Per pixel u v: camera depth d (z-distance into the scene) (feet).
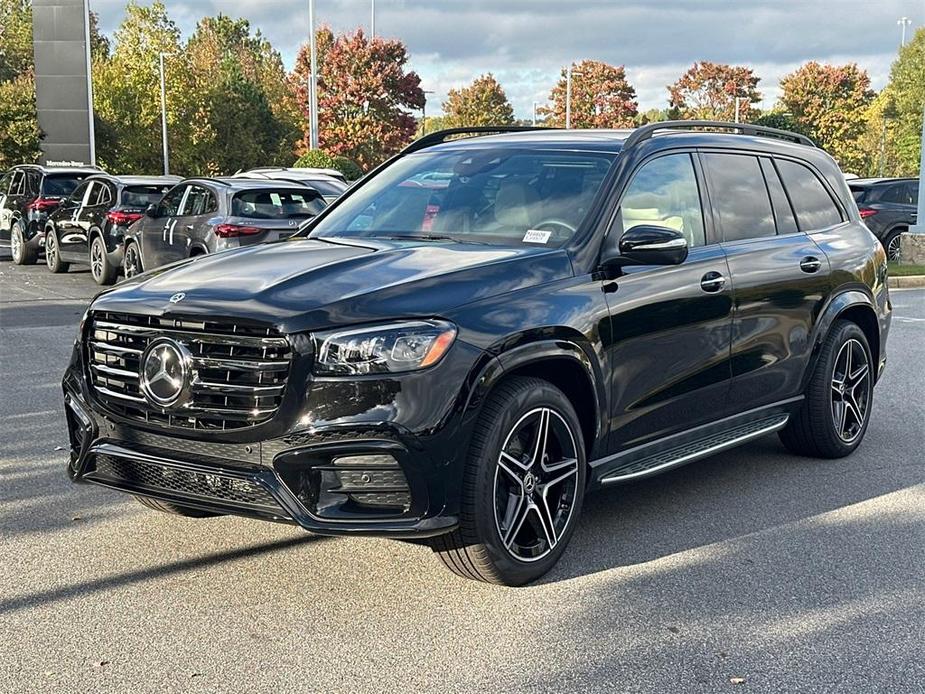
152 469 13.88
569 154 17.40
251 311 13.00
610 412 15.56
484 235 16.35
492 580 14.14
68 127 120.06
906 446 22.39
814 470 20.43
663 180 17.46
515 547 14.11
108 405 14.14
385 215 17.74
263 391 12.89
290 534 16.34
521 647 12.44
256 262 15.06
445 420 12.98
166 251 47.34
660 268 16.57
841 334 20.75
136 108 211.20
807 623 13.19
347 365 12.76
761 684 11.55
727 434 18.51
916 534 16.63
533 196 16.71
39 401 25.44
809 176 21.30
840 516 17.52
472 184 17.49
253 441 12.97
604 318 15.21
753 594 14.12
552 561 14.66
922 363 32.42
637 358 15.89
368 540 16.11
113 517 17.06
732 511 17.76
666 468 16.70
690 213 17.81
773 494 18.76
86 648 12.32
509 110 282.97
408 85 212.64
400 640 12.60
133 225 50.65
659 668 11.91
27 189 66.74
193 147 212.43
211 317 13.12
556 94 288.92
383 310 13.12
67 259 59.06
